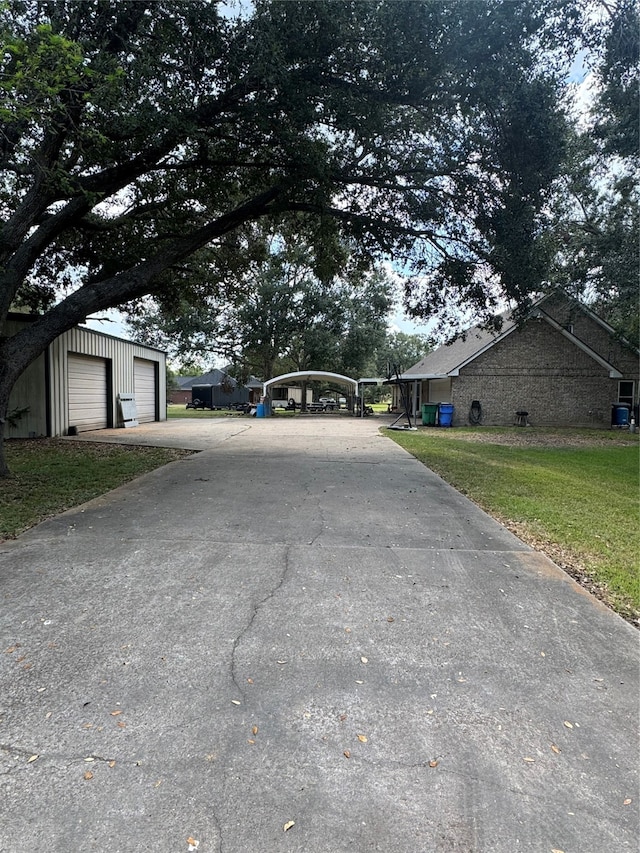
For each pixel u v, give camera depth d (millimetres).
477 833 1653
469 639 2975
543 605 3465
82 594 3471
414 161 8891
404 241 9766
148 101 6648
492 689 2484
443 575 3961
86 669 2580
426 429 18953
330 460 9695
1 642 2832
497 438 15852
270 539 4711
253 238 13367
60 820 1675
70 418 14852
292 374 27203
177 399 62031
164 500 6199
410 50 6680
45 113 5340
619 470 10039
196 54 6895
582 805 1782
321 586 3674
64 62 5004
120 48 7016
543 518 5812
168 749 2021
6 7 4574
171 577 3781
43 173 6844
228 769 1918
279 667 2627
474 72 6949
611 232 16750
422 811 1739
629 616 3385
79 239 11461
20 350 7543
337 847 1591
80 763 1937
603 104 10688
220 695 2383
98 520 5277
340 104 7121
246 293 16250
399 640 2936
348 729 2164
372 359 36812
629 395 22297
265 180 10320
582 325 22359
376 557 4305
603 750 2068
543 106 7207
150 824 1665
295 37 6688
